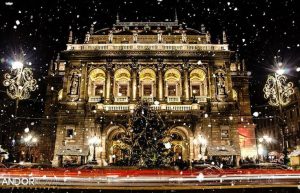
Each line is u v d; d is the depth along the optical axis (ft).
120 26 221.46
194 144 163.73
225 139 172.35
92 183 68.54
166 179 71.51
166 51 188.24
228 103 179.22
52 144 203.00
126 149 110.73
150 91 192.85
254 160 165.37
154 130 106.11
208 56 188.85
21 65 79.77
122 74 193.06
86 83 183.93
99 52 188.24
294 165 95.14
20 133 234.17
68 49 189.67
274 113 256.52
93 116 174.91
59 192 67.15
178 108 168.35
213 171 83.51
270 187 67.62
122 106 170.50
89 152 162.61
